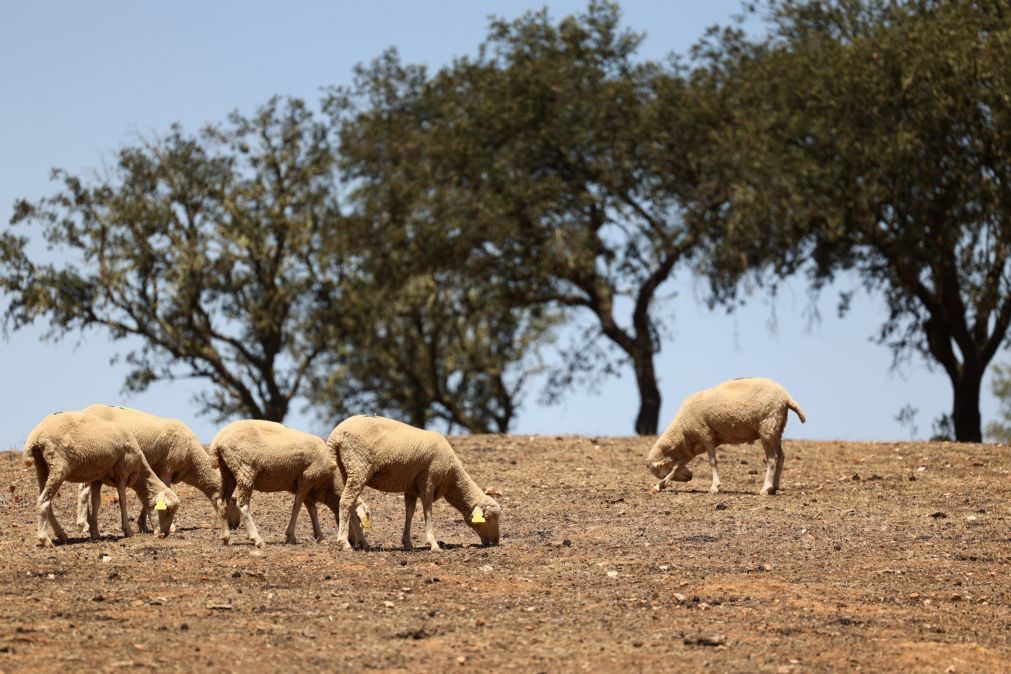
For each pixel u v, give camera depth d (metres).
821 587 27.14
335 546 30.19
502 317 90.44
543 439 53.16
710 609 25.00
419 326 94.38
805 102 69.06
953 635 23.52
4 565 27.22
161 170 89.50
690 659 21.36
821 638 22.97
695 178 78.94
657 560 29.81
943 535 33.44
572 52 83.69
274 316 91.19
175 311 89.19
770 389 39.66
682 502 38.50
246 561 28.11
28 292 84.62
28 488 40.59
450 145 81.38
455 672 20.33
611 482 42.66
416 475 30.22
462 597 25.50
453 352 99.62
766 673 20.69
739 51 78.50
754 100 72.94
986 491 40.84
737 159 69.88
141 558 28.33
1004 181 63.50
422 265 82.88
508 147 80.94
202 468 32.84
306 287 92.00
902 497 39.59
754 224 68.44
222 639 21.66
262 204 92.19
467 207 78.88
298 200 92.38
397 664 20.67
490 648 21.78
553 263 79.31
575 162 82.12
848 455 48.50
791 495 39.75
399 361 95.81
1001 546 32.09
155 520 34.59
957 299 69.31
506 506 38.16
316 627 22.78
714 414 39.97
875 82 65.44
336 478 31.17
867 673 20.97
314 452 30.45
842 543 32.25
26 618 22.62
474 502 30.92
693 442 40.44
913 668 21.27
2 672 19.28
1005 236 66.94
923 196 65.44
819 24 73.56
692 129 77.00
